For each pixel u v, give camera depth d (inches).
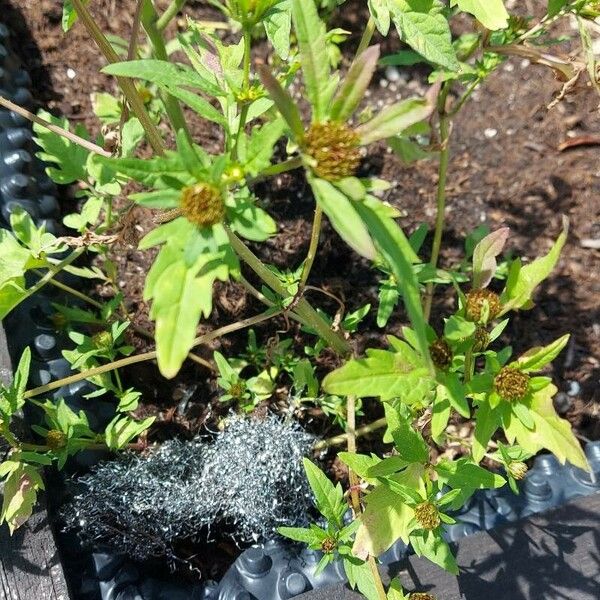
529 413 7.3
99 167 10.0
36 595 9.0
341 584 9.9
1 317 9.2
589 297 13.9
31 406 10.7
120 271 13.7
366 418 12.8
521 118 15.4
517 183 14.9
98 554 10.3
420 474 8.1
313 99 6.0
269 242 14.1
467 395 7.6
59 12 15.8
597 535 10.3
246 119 7.7
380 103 15.7
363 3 16.2
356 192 5.8
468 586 9.8
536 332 13.7
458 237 14.5
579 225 14.5
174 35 15.5
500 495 10.9
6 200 12.7
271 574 10.3
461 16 15.9
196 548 11.4
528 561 10.1
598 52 15.3
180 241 6.0
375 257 5.4
